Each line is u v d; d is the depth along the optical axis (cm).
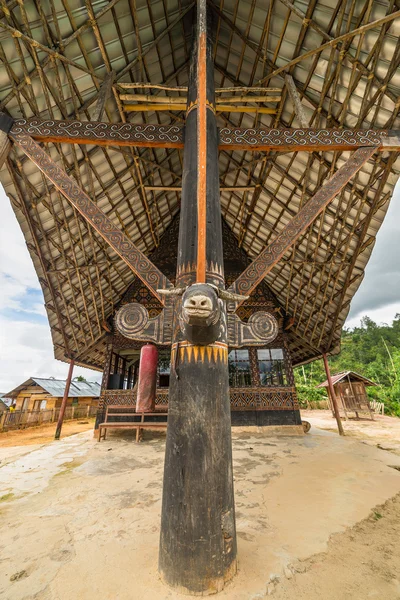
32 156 302
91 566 186
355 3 334
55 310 695
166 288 246
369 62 358
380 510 284
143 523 249
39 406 1916
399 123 388
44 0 331
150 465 459
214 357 195
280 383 821
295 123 523
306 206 292
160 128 315
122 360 945
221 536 165
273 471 414
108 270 739
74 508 289
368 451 557
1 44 326
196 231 229
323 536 228
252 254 933
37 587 166
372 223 540
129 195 659
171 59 537
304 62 419
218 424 182
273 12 399
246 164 670
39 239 561
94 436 755
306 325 828
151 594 156
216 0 448
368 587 171
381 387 2117
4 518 269
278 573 176
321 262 660
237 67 523
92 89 440
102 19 383
